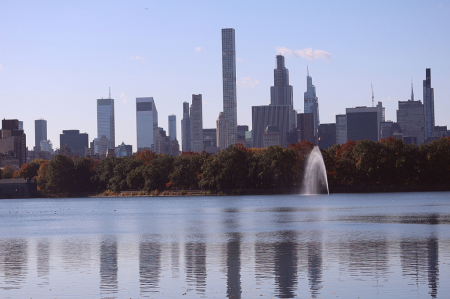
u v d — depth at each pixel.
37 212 168.75
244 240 75.50
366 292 43.19
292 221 105.50
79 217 138.62
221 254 62.62
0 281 49.34
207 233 86.81
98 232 93.94
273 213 130.62
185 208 165.25
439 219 102.12
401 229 84.75
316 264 54.66
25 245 75.88
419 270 50.53
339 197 197.00
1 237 88.25
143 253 64.88
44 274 52.34
